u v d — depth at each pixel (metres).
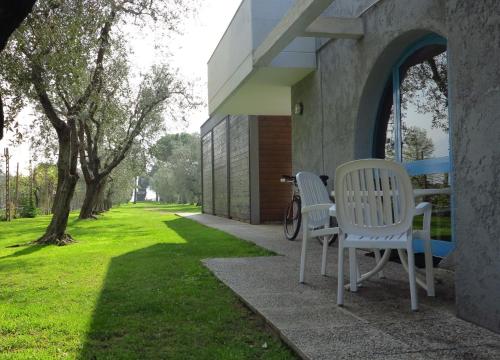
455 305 3.04
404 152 5.40
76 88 7.29
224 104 10.05
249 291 3.75
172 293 3.93
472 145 2.68
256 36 7.12
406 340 2.48
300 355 2.36
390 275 4.23
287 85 8.41
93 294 4.04
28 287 4.44
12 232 12.50
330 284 3.96
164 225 13.48
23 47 5.72
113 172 26.86
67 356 2.58
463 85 2.75
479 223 2.64
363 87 5.66
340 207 3.21
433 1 4.23
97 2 6.45
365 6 5.50
